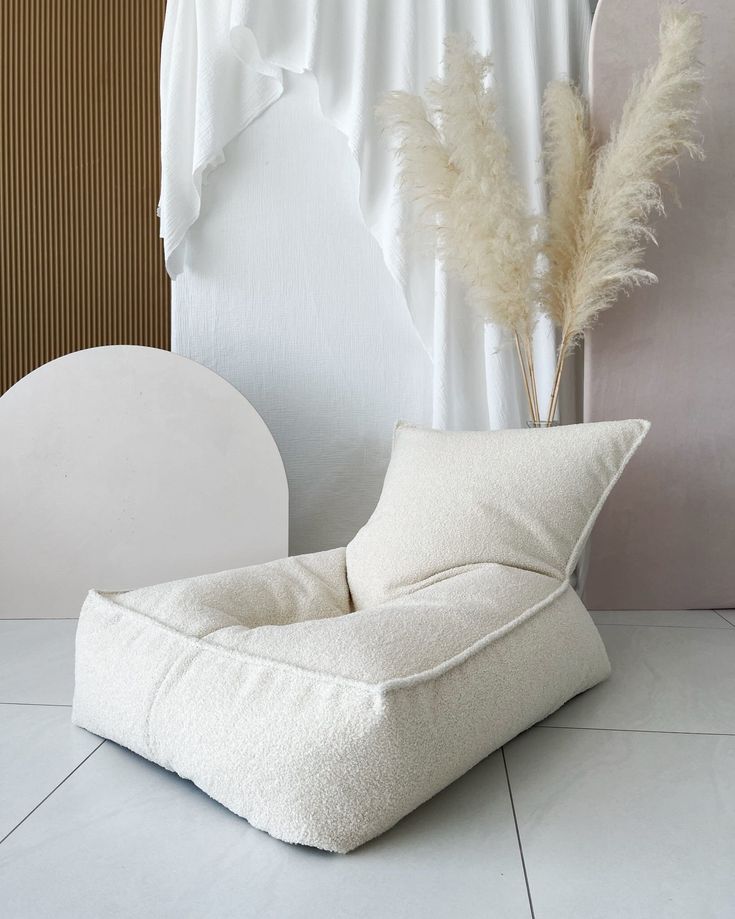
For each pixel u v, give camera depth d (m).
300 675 1.23
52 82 2.86
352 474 2.67
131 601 1.58
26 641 2.12
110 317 2.89
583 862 1.10
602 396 2.44
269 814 1.15
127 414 2.34
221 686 1.29
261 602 1.69
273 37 2.50
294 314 2.64
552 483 1.82
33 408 2.32
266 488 2.37
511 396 2.52
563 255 2.39
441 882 1.05
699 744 1.48
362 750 1.14
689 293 2.40
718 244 2.39
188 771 1.28
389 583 1.79
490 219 2.29
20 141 2.87
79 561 2.34
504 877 1.06
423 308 2.59
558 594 1.68
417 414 2.64
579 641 1.67
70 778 1.36
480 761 1.42
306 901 1.01
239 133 2.62
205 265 2.64
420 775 1.20
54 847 1.14
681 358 2.41
